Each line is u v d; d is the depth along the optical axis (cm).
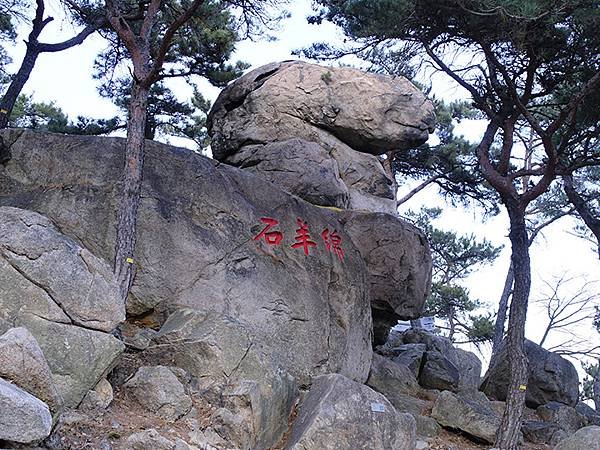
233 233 1073
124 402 816
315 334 1101
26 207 989
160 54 1015
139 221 1011
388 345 1747
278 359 950
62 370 746
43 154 1032
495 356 1706
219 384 859
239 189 1123
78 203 998
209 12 1487
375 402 903
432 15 1209
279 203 1152
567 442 1085
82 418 731
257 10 1202
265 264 1086
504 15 1110
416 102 1561
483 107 1338
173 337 889
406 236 1368
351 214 1348
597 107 1309
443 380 1525
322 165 1436
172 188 1055
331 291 1170
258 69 1595
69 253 796
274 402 877
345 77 1549
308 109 1523
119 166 1038
